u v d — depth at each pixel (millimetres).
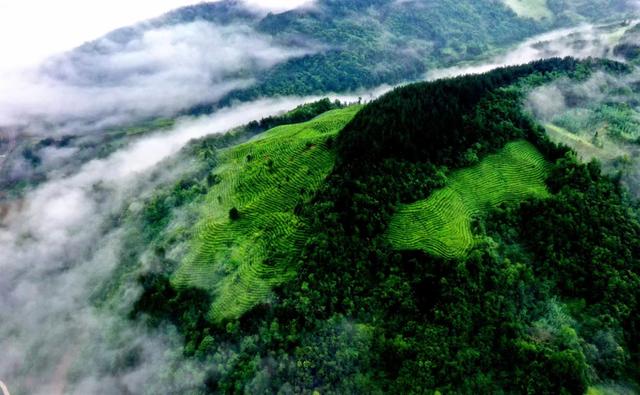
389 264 76062
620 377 66375
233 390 69375
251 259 83750
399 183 85438
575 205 80312
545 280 73938
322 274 75188
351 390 65438
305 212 85438
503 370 65188
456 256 74062
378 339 68188
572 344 66000
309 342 69812
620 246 76375
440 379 64062
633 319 70500
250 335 73625
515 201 84875
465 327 67062
